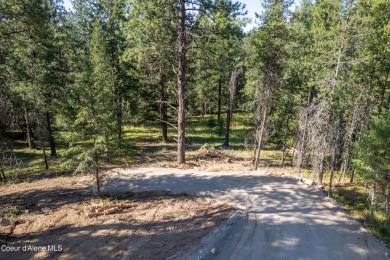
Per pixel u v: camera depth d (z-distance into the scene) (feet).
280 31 56.65
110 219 37.65
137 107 91.56
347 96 46.98
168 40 61.26
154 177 56.13
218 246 30.32
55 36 74.18
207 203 43.14
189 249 29.60
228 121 98.94
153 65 64.54
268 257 28.84
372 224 37.91
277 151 97.30
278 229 34.83
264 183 52.34
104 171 49.88
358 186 57.52
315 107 50.75
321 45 53.98
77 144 44.01
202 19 53.67
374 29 53.11
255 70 66.08
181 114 65.46
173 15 59.62
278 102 74.95
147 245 30.73
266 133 68.03
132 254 29.01
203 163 69.31
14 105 73.51
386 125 41.39
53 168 67.56
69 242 31.81
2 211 39.58
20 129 114.93
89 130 42.27
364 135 46.24
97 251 29.81
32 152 88.74
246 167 66.33
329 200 45.34
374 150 41.55
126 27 57.36
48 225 36.14
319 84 54.65
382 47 55.88
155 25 56.18
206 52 61.87
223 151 89.71
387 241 33.68
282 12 56.18
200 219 37.37
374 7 54.08
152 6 54.24
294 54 64.64
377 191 44.29
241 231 33.96
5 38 43.78
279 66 62.23
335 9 48.73
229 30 56.39
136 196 46.42
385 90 67.62
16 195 47.50
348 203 45.88
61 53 79.61
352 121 50.47
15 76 54.29
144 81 84.38
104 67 44.75
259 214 39.22
